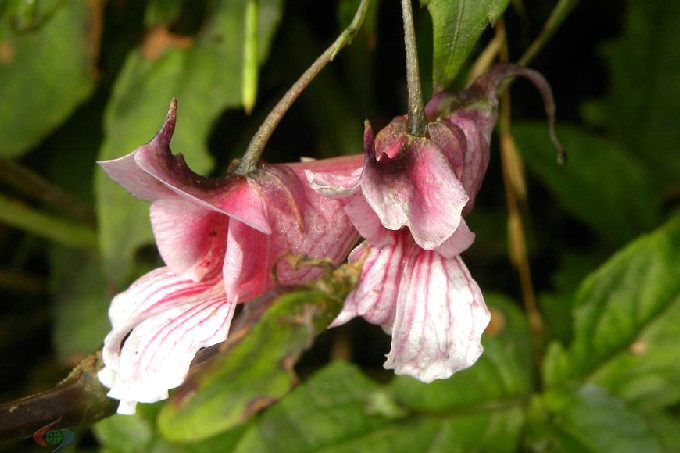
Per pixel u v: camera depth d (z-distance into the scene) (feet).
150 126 0.94
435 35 0.71
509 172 0.99
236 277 0.66
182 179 0.65
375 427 0.92
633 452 0.91
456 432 0.92
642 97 1.16
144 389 0.64
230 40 0.94
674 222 0.95
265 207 0.67
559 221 1.21
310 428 0.91
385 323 0.67
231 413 0.65
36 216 1.04
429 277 0.67
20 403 0.65
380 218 0.64
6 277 1.17
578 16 1.20
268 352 0.65
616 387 0.94
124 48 1.02
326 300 0.66
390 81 1.15
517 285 1.18
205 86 0.94
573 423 0.93
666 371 0.93
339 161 0.69
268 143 1.11
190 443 0.91
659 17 1.15
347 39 0.68
